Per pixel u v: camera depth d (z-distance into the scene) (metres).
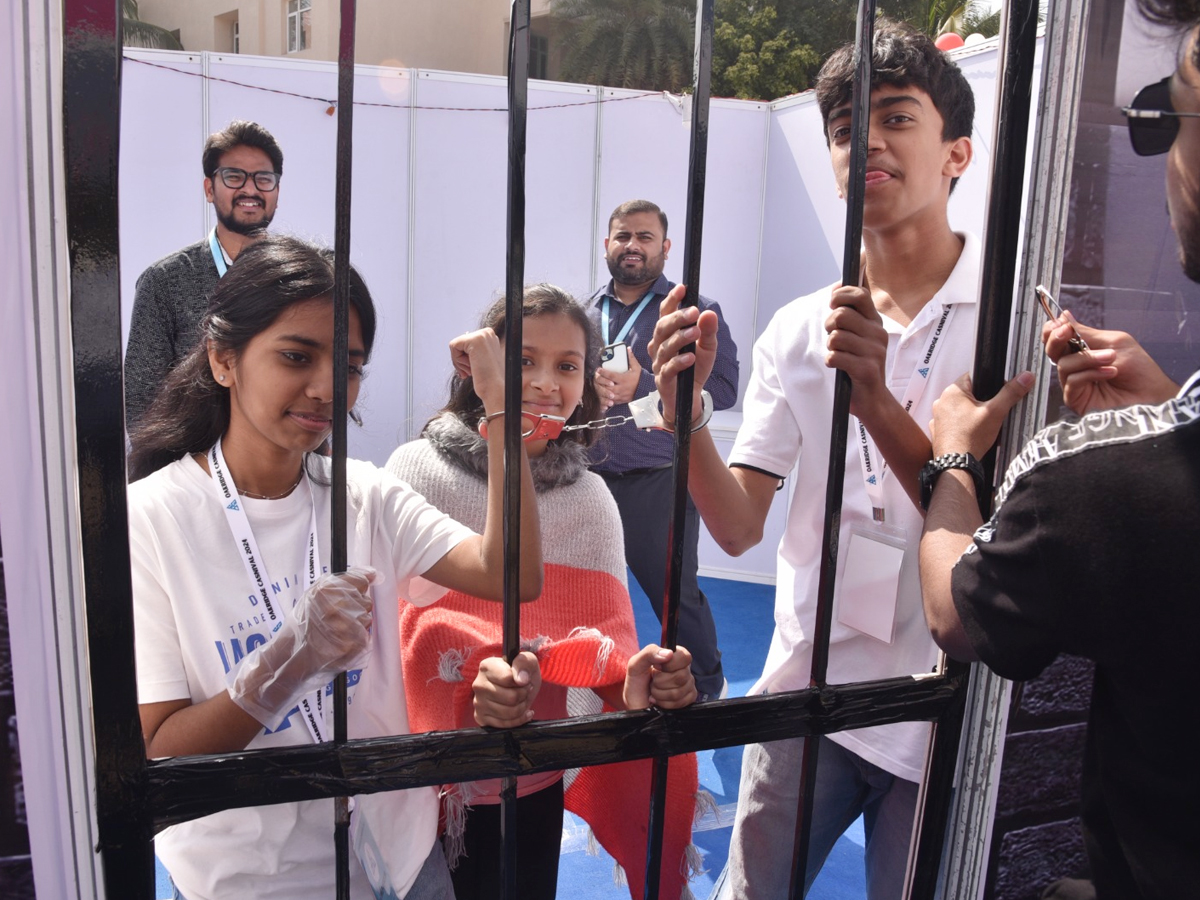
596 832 1.65
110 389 0.83
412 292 5.41
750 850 1.62
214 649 1.12
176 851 1.14
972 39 3.33
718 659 3.39
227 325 1.14
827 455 1.56
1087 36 1.09
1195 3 1.08
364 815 1.18
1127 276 1.18
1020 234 1.15
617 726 1.08
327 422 1.18
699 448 1.41
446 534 1.32
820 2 12.41
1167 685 0.75
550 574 1.59
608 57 13.83
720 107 5.62
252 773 0.95
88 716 0.86
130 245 4.94
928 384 1.48
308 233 5.20
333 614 0.96
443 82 5.24
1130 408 0.79
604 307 3.60
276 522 1.20
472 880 1.48
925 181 1.47
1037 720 1.25
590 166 5.50
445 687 1.46
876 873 1.54
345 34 0.86
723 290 5.90
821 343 1.54
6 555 0.80
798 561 1.62
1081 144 1.11
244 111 5.00
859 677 1.52
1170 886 0.80
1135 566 0.74
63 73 0.78
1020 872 1.30
